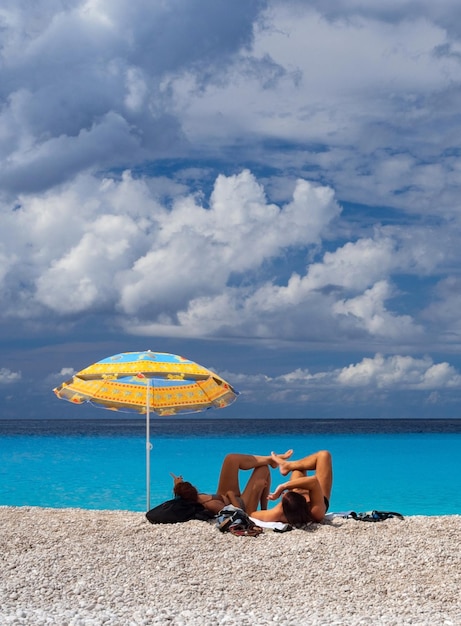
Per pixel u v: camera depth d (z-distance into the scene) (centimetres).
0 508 1084
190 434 7244
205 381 1073
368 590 702
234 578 728
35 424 15025
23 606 641
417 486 2244
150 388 1077
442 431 9156
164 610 637
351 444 5022
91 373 950
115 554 794
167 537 843
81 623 581
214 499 931
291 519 879
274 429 9819
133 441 5316
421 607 659
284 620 614
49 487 2120
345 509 1734
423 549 805
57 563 767
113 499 1845
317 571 745
